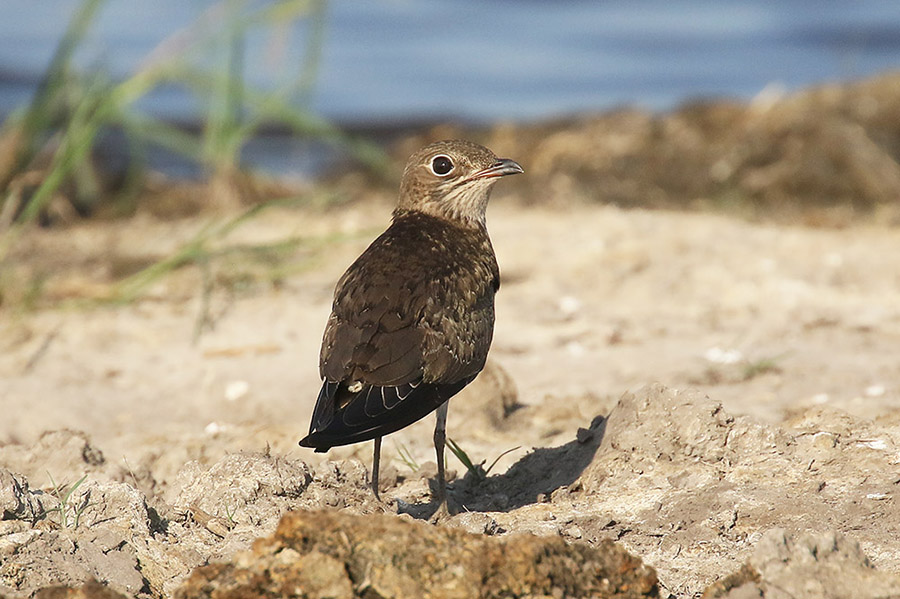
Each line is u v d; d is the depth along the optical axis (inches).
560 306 611.2
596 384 491.2
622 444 366.3
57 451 404.2
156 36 1534.2
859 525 321.4
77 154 647.8
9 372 530.6
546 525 329.4
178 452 423.2
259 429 441.7
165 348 563.2
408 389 331.0
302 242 617.3
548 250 713.0
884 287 627.2
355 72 1535.4
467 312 353.7
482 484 385.1
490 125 1256.2
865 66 1514.5
